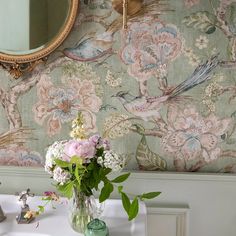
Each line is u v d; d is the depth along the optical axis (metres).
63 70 1.21
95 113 1.23
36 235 1.02
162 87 1.20
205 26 1.15
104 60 1.19
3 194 1.28
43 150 1.27
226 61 1.17
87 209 1.03
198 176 1.24
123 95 1.21
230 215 1.27
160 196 1.27
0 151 1.28
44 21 1.17
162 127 1.23
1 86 1.23
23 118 1.25
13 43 1.19
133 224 1.08
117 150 1.25
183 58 1.17
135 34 1.17
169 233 1.30
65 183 0.95
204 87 1.19
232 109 1.20
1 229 1.04
